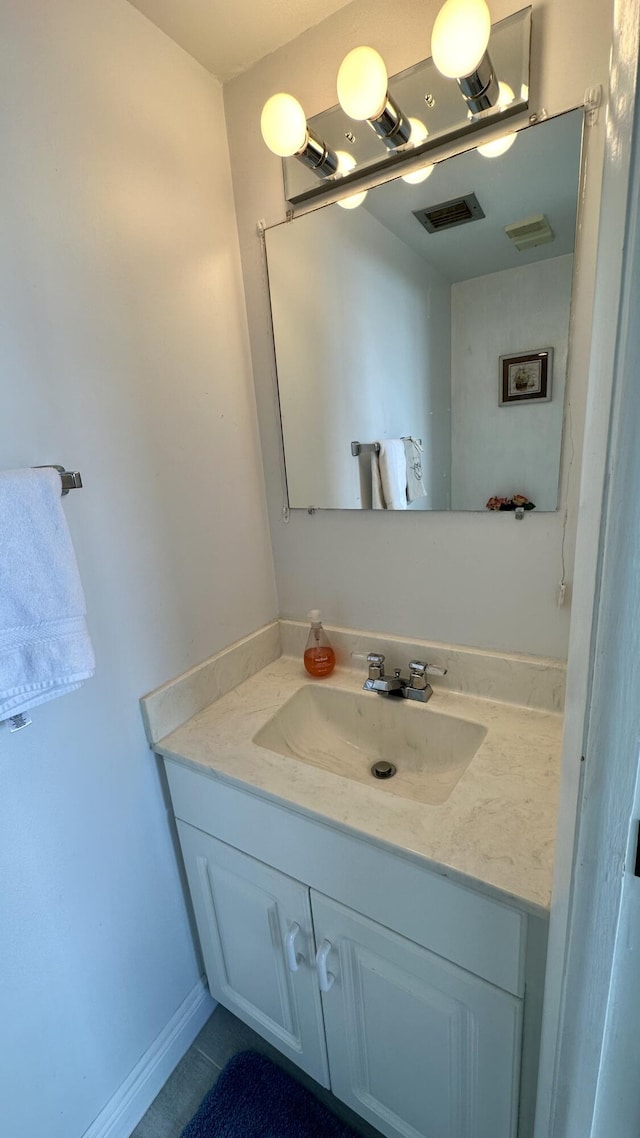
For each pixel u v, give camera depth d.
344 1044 1.00
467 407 1.02
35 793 0.87
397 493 1.15
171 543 1.10
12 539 0.73
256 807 0.94
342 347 1.13
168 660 1.11
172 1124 1.11
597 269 0.38
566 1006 0.52
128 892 1.06
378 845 0.79
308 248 1.11
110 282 0.92
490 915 0.72
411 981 0.84
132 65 0.93
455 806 0.83
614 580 0.38
